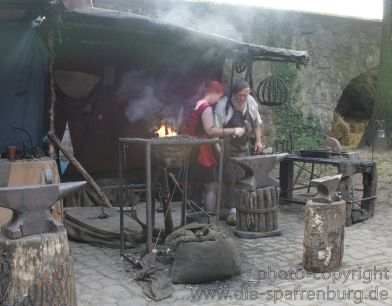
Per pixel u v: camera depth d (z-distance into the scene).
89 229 4.99
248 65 7.17
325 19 11.85
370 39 12.55
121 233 4.56
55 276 2.70
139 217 5.38
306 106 11.84
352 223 5.91
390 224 5.88
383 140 10.83
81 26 5.45
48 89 5.38
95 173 6.92
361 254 4.66
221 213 6.04
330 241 4.09
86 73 6.63
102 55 6.68
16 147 5.25
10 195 2.66
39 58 5.27
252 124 5.82
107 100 6.84
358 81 15.61
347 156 6.55
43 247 2.67
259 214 5.23
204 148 5.32
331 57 12.12
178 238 3.85
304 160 6.39
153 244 4.82
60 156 6.76
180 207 5.95
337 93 12.27
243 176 5.63
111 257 4.54
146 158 4.09
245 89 5.47
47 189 2.76
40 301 2.67
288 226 5.78
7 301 2.64
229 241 3.95
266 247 4.89
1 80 5.16
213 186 5.66
